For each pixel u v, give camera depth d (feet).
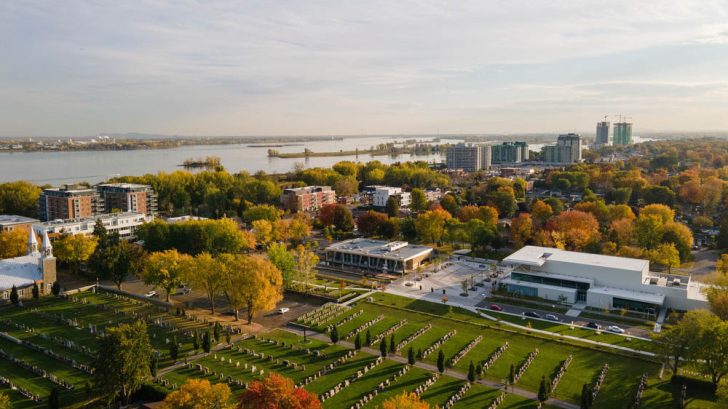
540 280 555.69
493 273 629.92
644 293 510.17
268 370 370.94
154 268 508.53
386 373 366.22
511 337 434.30
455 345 416.87
